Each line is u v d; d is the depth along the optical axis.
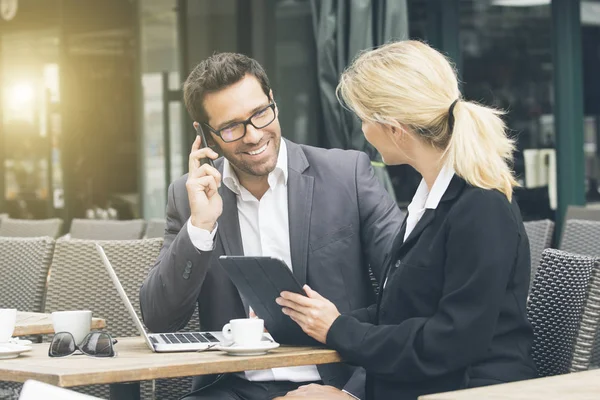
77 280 4.19
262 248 3.19
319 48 6.63
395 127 2.65
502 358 2.52
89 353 2.63
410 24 7.95
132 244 4.18
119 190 11.14
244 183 3.21
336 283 3.14
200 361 2.42
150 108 10.50
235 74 2.99
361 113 2.70
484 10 8.06
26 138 12.47
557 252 2.90
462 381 2.51
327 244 3.17
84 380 2.28
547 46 8.06
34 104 12.38
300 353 2.56
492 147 2.56
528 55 8.09
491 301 2.46
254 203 3.22
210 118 3.03
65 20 11.79
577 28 7.94
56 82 12.08
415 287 2.59
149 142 10.59
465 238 2.49
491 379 2.48
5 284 4.57
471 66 8.08
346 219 3.20
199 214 2.97
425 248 2.59
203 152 3.04
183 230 2.98
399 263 2.66
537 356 2.87
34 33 12.28
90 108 11.50
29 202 12.48
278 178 3.21
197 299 3.19
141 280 4.14
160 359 2.52
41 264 4.49
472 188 2.54
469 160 2.52
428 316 2.58
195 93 3.04
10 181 12.67
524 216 8.16
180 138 10.12
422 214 2.66
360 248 3.22
